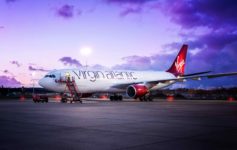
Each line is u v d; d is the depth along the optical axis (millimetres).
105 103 37875
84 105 32094
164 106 31203
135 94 41750
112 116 18734
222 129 12852
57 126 13711
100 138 10523
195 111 23688
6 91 104500
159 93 98688
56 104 34344
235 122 15516
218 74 41688
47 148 8812
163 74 53438
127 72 49094
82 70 44344
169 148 8820
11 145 9242
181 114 20547
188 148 8820
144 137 10742
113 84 46094
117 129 12773
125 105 32688
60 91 42719
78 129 12758
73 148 8820
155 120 16406
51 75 42594
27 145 9250
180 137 10750
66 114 20062
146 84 46250
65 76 41906
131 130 12492
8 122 15250
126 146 9109
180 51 56281
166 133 11680
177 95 95938
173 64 55906
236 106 32062
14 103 37594
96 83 44438
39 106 29703
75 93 41625
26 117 17844
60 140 10117
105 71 46594
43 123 14859
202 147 8969
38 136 10930
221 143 9609
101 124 14508
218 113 21609
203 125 14234
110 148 8820
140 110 24469
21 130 12438
